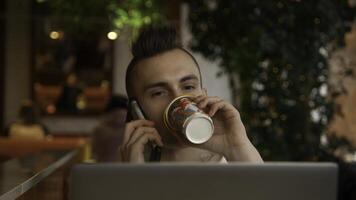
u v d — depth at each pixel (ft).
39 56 34.53
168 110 5.40
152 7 24.81
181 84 5.63
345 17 15.93
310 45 15.51
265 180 3.85
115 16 25.31
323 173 3.84
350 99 18.62
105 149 17.71
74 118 34.50
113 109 17.88
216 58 17.58
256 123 16.12
